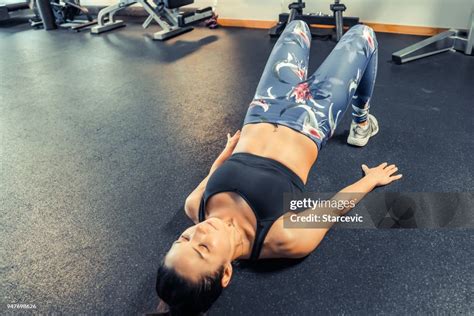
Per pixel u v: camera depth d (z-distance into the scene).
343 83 1.30
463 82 2.50
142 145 2.03
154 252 1.38
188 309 0.91
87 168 1.86
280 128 1.18
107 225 1.51
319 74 1.31
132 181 1.75
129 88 2.76
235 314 1.15
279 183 1.08
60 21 4.64
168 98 2.55
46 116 2.42
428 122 2.05
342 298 1.18
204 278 0.90
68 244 1.43
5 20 5.11
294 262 1.30
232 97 2.50
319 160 1.78
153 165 1.85
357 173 1.68
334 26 3.52
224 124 2.18
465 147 1.81
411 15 3.37
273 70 1.33
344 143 1.90
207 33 3.99
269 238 1.08
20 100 2.67
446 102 2.25
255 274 1.27
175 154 1.93
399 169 1.68
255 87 2.62
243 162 1.12
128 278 1.29
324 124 1.24
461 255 1.28
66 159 1.95
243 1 3.99
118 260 1.35
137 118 2.31
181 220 1.51
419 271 1.24
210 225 0.97
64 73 3.14
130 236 1.45
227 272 0.97
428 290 1.18
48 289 1.26
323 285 1.22
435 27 3.31
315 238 1.18
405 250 1.31
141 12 4.75
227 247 0.96
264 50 3.35
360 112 1.75
